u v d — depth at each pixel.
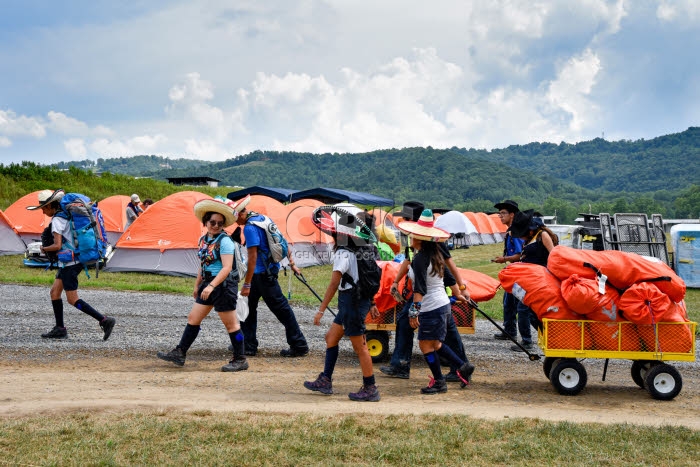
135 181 35.38
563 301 6.27
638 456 4.33
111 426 4.56
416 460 4.11
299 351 7.70
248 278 7.10
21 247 18.59
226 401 5.48
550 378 6.38
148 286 13.02
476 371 7.30
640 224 19.42
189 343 6.88
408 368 6.91
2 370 6.39
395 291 6.43
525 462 4.15
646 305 6.00
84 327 8.79
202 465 3.88
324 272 18.41
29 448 4.08
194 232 16.09
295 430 4.61
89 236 7.80
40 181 28.34
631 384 6.90
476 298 7.39
